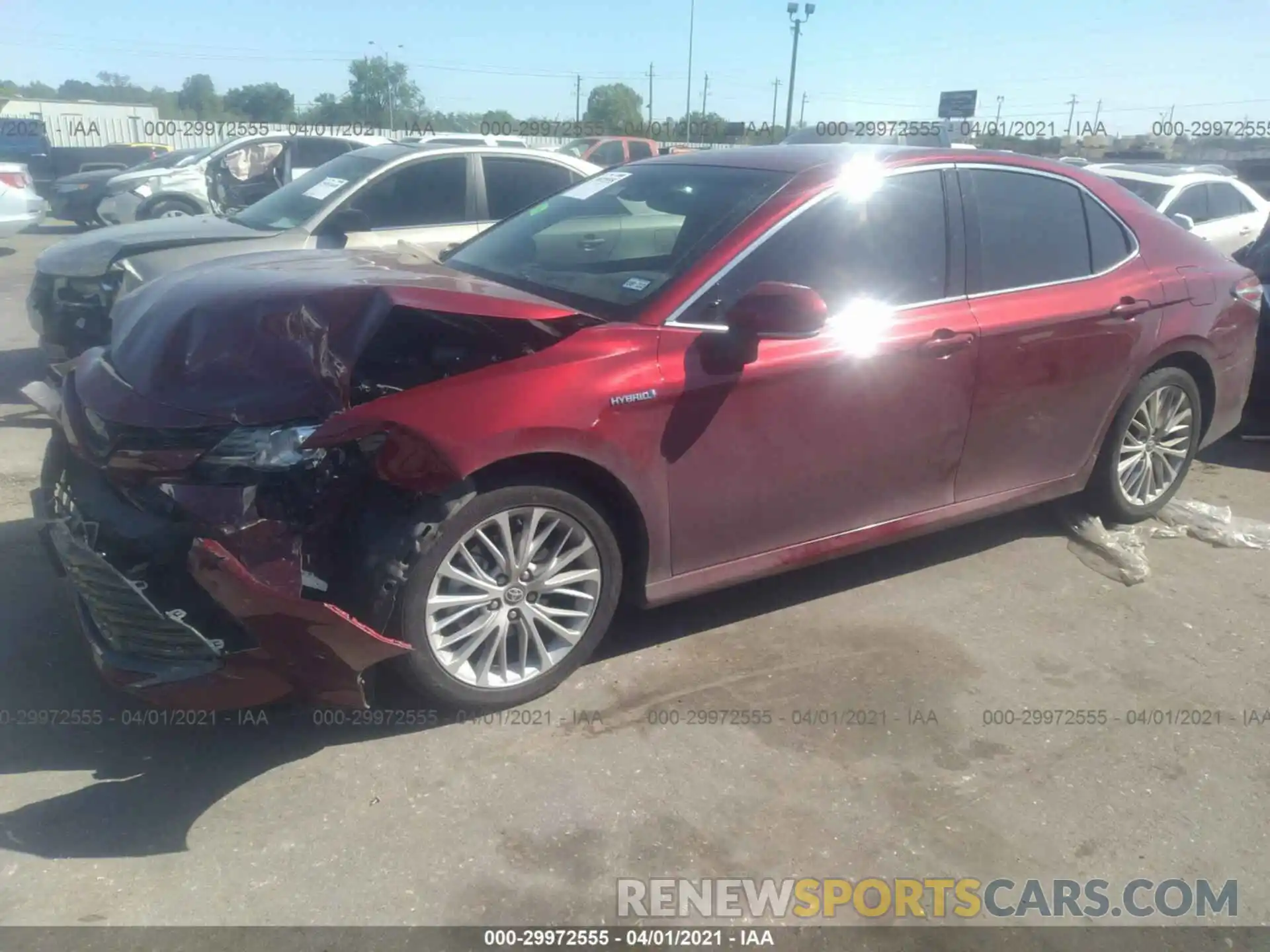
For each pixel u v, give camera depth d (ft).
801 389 11.67
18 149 68.64
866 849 9.21
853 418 12.20
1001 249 13.58
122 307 12.76
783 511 12.12
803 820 9.52
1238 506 17.67
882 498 12.92
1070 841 9.43
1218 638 13.14
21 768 9.75
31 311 21.65
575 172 24.95
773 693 11.47
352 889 8.49
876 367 12.14
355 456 9.93
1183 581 14.69
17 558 13.85
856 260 12.35
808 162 12.83
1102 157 69.36
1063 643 12.84
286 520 9.70
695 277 11.43
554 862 8.87
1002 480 14.12
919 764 10.37
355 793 9.62
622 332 10.93
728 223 11.89
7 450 18.62
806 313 10.50
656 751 10.37
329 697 9.59
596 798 9.67
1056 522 16.37
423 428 9.50
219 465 9.60
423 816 9.36
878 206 12.64
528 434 9.96
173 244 20.67
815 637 12.70
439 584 10.09
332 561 10.02
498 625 10.61
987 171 13.69
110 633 9.53
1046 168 14.35
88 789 9.53
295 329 10.48
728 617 13.10
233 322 10.71
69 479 10.77
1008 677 12.03
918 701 11.44
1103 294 14.33
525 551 10.54
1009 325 13.23
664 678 11.68
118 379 10.69
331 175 23.38
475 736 10.52
